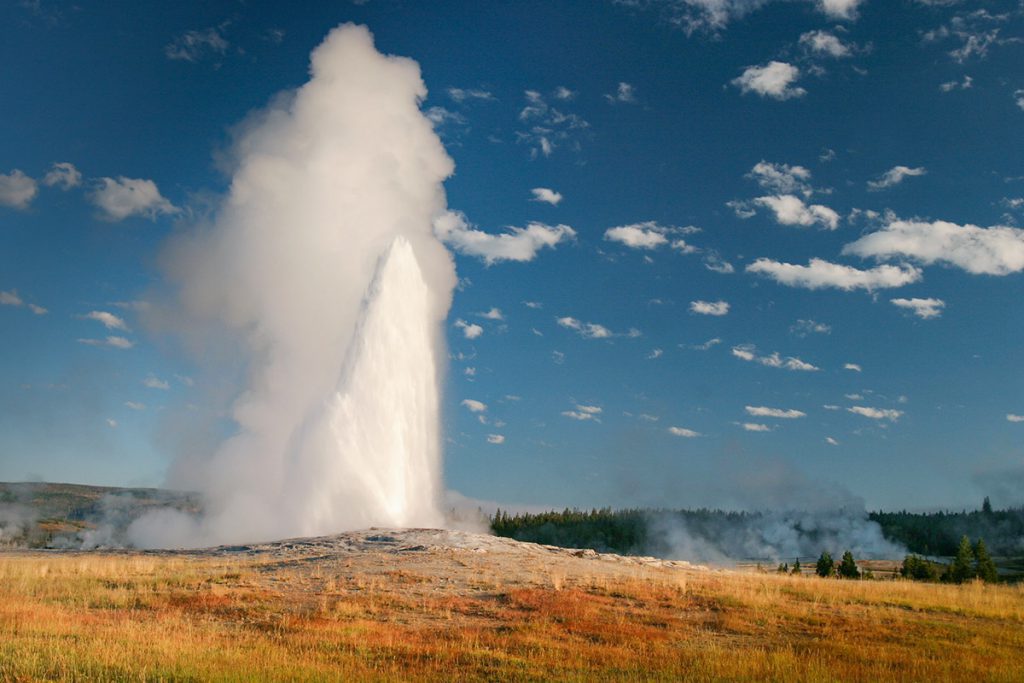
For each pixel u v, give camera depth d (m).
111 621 21.55
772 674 18.19
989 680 18.27
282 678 16.39
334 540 38.75
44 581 27.50
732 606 25.84
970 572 81.69
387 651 19.38
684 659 19.42
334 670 17.17
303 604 24.50
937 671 18.97
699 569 39.25
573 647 20.17
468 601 25.23
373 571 29.67
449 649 19.52
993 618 26.44
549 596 25.84
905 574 85.12
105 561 33.56
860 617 25.42
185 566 31.94
